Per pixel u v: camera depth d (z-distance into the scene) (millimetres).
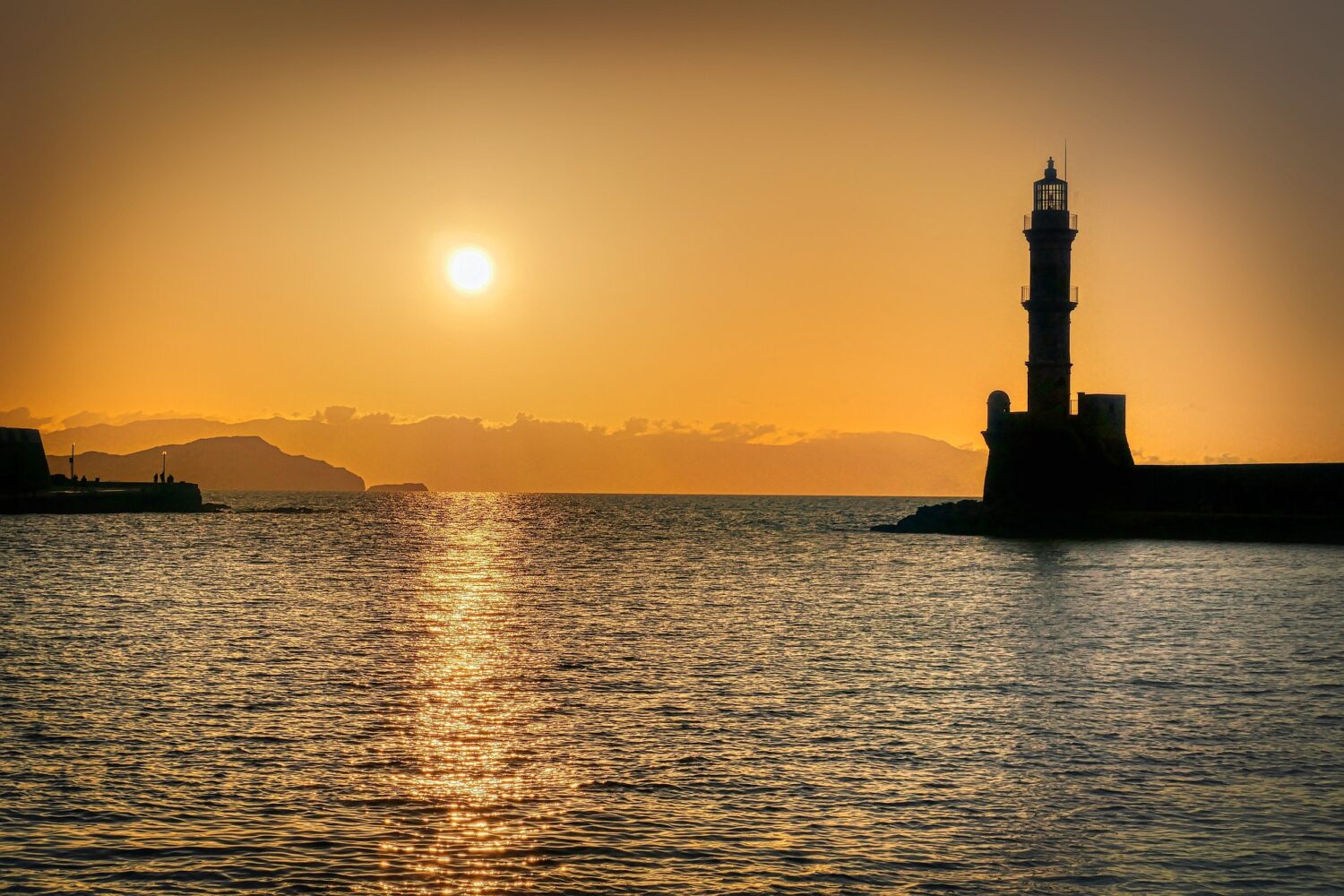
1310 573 100500
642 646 60875
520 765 36688
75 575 99875
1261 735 40375
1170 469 146875
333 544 155625
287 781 34812
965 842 30297
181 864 28625
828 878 28172
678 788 34406
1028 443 151375
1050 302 145500
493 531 199625
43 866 28359
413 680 50562
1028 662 55375
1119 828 31203
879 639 63500
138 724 41406
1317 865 28719
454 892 27297
